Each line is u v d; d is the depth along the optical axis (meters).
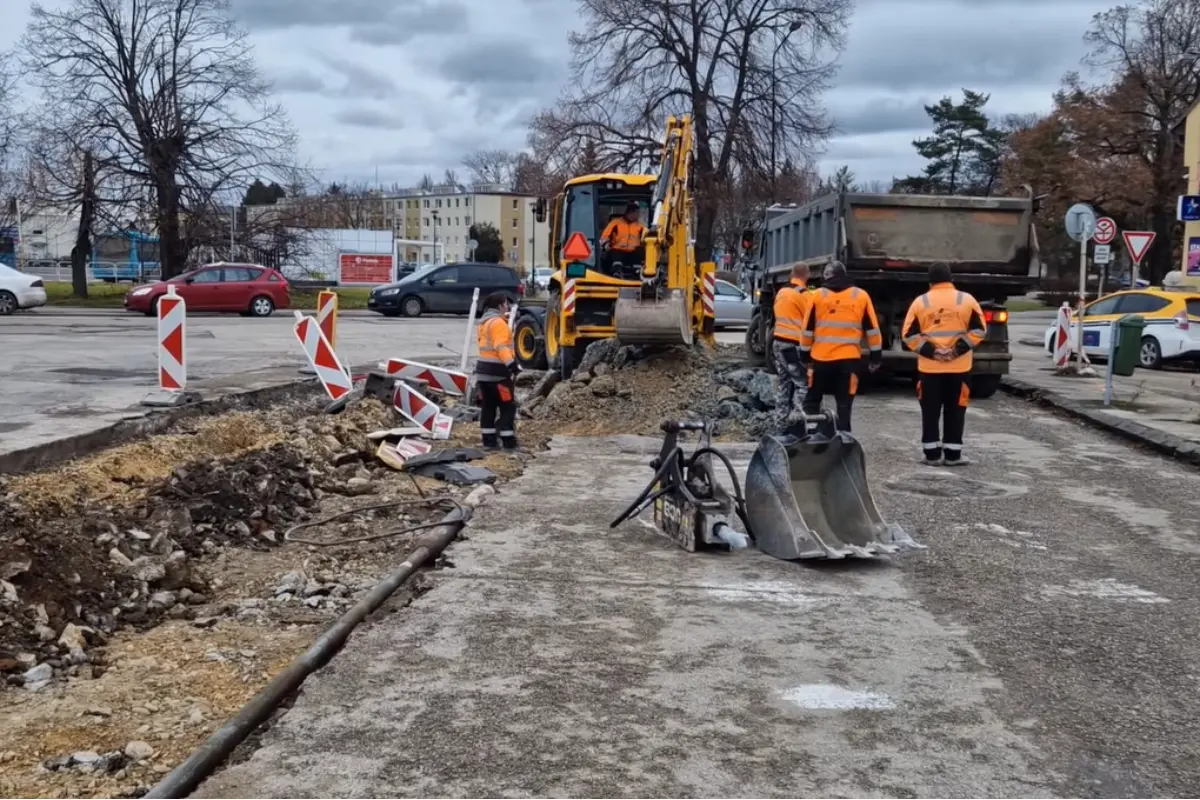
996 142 80.38
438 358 20.56
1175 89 49.72
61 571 5.70
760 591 6.42
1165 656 5.42
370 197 125.50
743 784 4.00
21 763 4.08
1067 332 19.45
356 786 3.94
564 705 4.70
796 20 42.69
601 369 14.59
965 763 4.20
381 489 9.20
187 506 7.38
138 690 4.80
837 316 11.00
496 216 133.75
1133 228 54.53
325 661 5.19
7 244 52.22
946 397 10.58
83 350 19.20
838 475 7.48
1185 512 8.76
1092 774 4.12
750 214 44.28
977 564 7.09
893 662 5.28
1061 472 10.41
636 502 7.79
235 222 42.22
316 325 12.45
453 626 5.70
